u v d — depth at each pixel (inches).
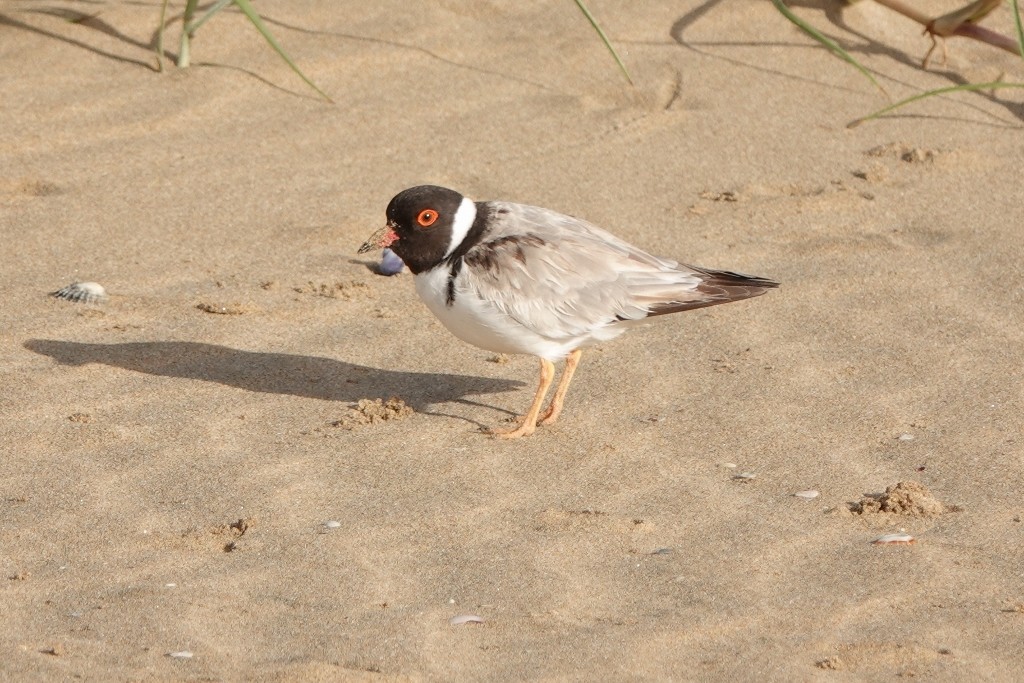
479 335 430.9
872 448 417.7
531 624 327.9
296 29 703.7
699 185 600.1
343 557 357.4
